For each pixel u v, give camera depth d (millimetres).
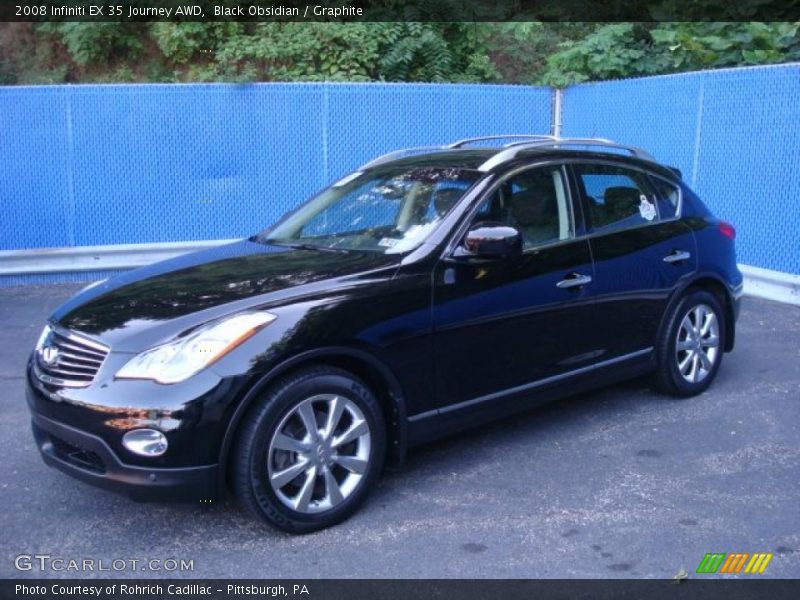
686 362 5629
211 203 10211
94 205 9891
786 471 4496
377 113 10500
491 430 5191
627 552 3656
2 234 9711
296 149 10352
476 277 4348
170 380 3496
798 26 11078
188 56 12961
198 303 3814
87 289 4512
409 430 4164
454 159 5051
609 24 12727
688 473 4488
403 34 13141
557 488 4328
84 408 3568
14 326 7891
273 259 4480
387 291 4027
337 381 3842
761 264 8570
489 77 13594
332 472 3906
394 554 3666
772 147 8312
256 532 3883
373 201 4934
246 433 3609
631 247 5145
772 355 6688
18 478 4531
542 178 4859
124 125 9828
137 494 3529
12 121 9539
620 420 5320
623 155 5461
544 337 4676
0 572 3561
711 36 11352
